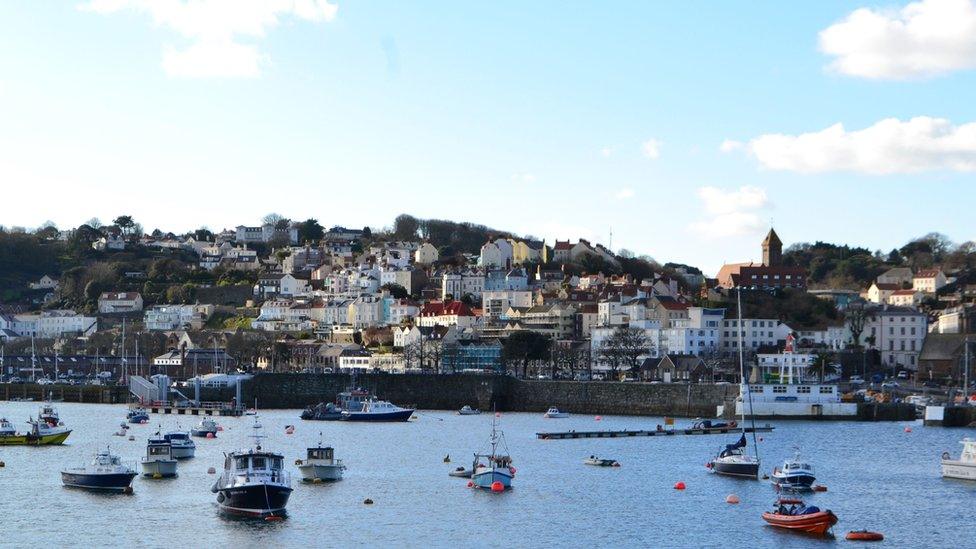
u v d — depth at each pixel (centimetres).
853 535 16212
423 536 16138
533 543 15812
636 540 16012
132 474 19400
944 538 16312
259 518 17100
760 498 19312
